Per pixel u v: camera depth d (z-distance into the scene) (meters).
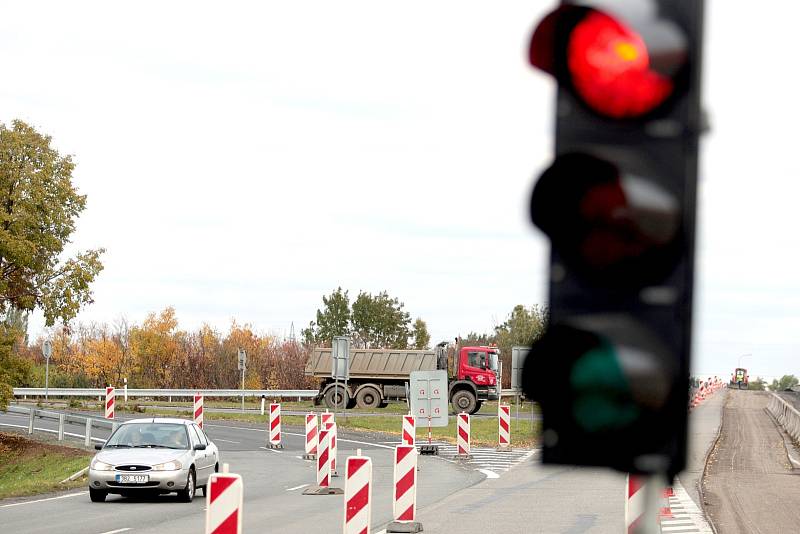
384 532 41.31
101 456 56.25
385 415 139.75
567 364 8.48
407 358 153.25
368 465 35.44
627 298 8.64
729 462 79.50
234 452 91.81
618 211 8.44
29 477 86.50
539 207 8.56
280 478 68.75
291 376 190.12
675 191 8.56
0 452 97.62
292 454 89.75
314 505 52.59
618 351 8.42
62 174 122.81
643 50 8.27
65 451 95.81
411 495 41.69
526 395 8.57
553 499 54.94
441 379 78.19
